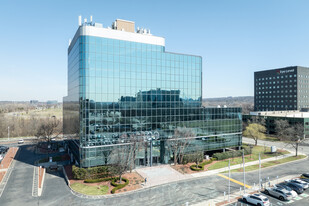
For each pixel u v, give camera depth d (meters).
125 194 37.28
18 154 66.56
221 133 63.91
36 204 33.75
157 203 34.00
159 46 56.41
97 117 47.59
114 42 50.41
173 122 57.16
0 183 42.53
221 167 52.25
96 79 48.00
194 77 61.59
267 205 32.22
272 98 166.38
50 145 77.19
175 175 46.56
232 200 35.03
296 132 81.94
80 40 47.22
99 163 47.25
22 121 124.31
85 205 33.34
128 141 50.50
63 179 44.81
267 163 55.72
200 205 33.34
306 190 39.75
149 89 54.38
